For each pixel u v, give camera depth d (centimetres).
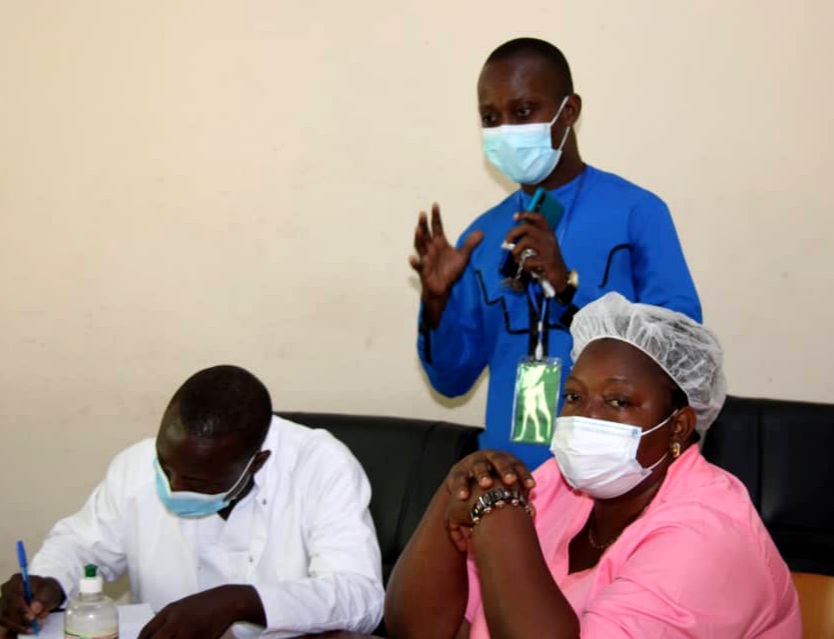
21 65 335
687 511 136
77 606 159
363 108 318
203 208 328
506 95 214
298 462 210
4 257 338
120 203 332
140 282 332
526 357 213
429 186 314
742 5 287
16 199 337
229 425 181
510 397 221
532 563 129
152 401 333
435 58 312
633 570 130
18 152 337
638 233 218
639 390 145
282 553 204
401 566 149
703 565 128
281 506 206
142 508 209
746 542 133
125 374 334
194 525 206
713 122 291
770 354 290
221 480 185
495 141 219
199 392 184
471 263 233
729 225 291
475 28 308
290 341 326
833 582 161
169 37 328
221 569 205
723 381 155
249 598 168
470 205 311
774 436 234
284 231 324
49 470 338
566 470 152
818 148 284
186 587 206
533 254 199
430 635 146
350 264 321
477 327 231
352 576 188
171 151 329
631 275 219
